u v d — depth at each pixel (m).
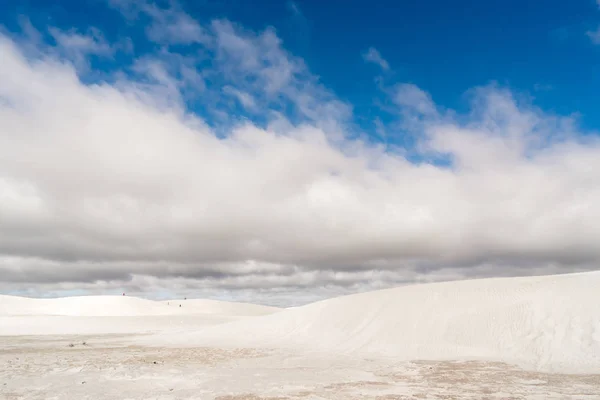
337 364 23.52
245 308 129.12
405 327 32.41
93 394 15.73
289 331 38.19
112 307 100.00
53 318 68.06
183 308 115.06
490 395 15.25
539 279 35.72
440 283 40.84
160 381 18.31
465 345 27.42
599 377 18.72
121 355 27.92
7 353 29.44
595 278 31.59
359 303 40.06
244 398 15.04
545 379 18.42
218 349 31.39
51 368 21.86
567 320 26.22
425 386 17.09
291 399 14.80
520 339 26.00
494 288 35.59
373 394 15.56
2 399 14.93
